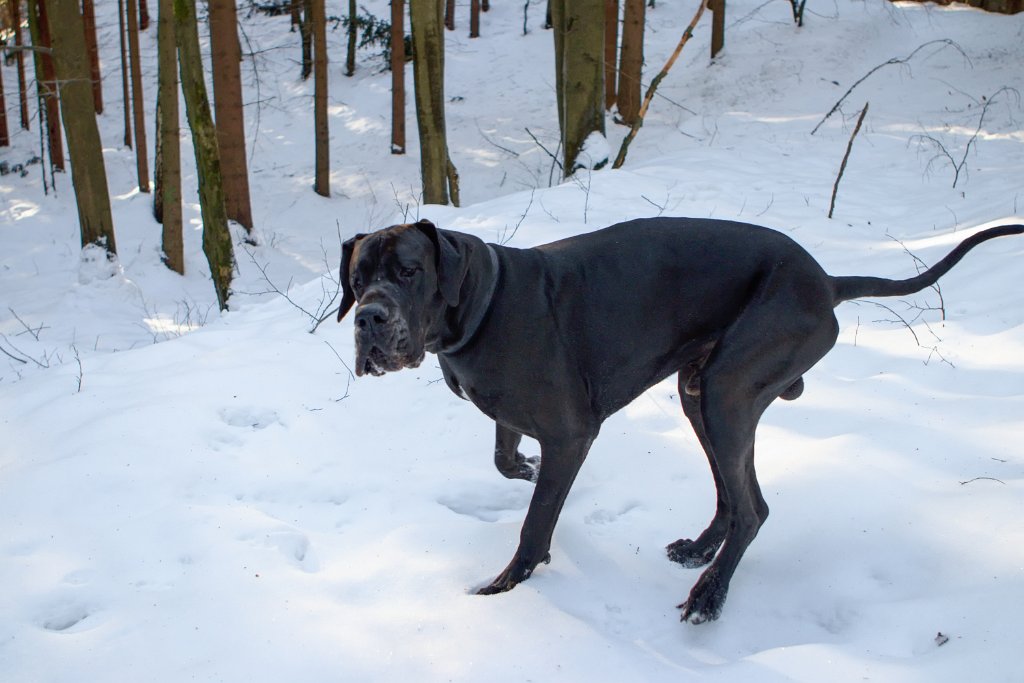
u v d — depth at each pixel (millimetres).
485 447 4816
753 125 14680
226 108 14539
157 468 4582
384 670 3068
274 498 4441
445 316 3363
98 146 12516
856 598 3381
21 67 20938
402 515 4199
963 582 3279
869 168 11562
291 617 3379
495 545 3838
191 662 3154
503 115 20031
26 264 14773
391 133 20000
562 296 3533
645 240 3639
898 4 19609
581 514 4098
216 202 11266
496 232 8109
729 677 2959
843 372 5289
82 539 4020
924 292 6238
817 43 17250
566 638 3213
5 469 4703
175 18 10766
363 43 23656
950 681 2795
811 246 7809
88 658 3199
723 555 3434
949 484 3840
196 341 6430
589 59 12477
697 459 4469
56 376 5879
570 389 3496
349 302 3506
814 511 3842
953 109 14180
